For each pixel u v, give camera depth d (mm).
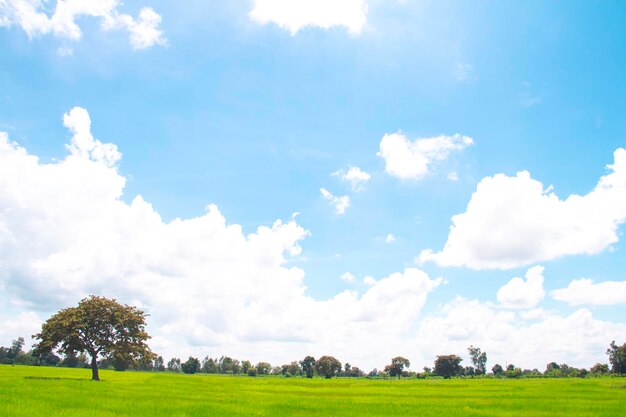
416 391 60656
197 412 30078
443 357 180375
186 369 181375
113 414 27484
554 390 63719
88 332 64062
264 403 38344
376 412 33625
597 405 41250
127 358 64688
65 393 37750
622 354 152625
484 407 39125
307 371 190875
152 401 35750
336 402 40969
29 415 25500
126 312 66938
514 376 176125
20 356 179375
